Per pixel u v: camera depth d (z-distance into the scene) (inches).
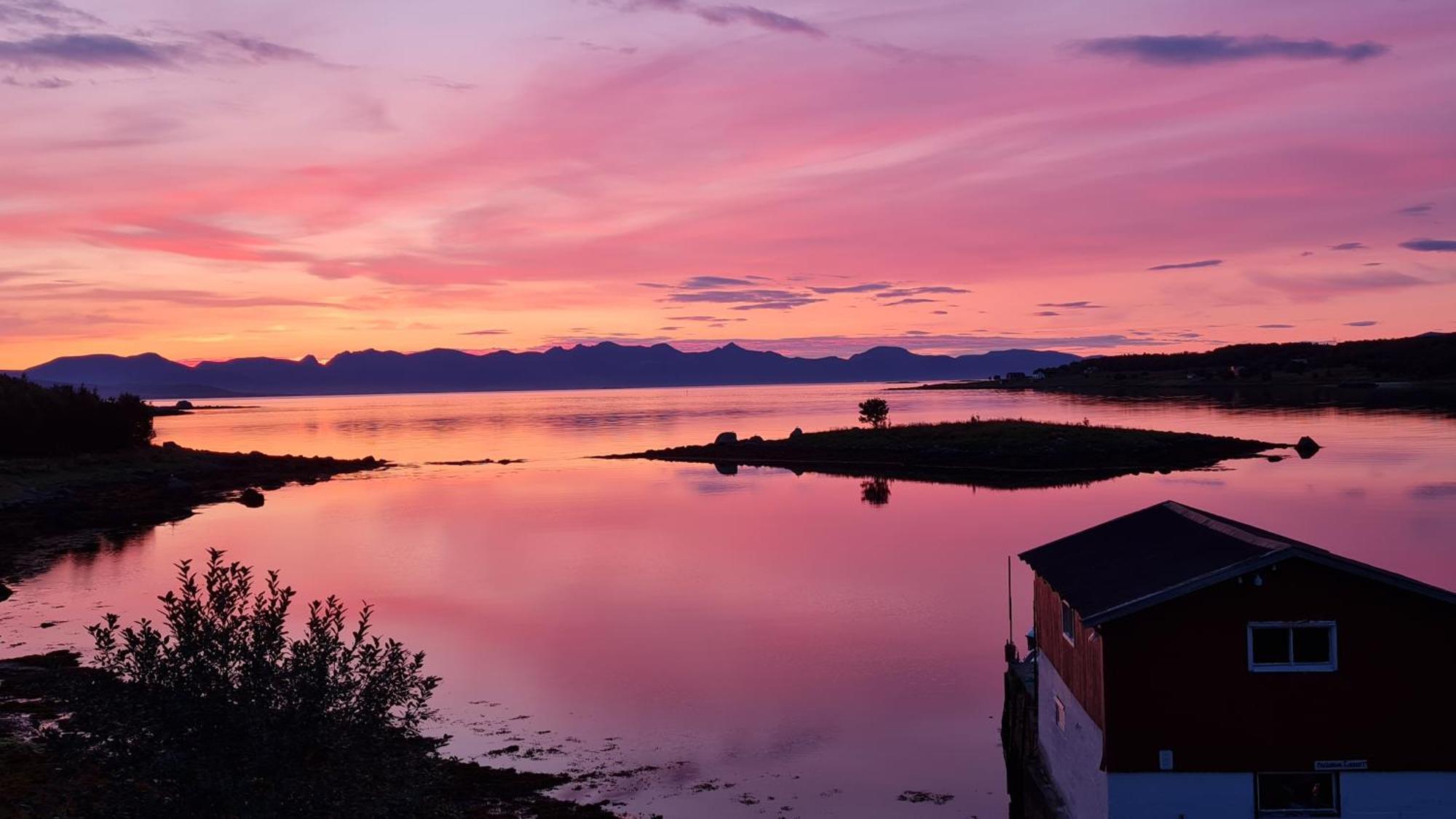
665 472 4128.9
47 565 2217.0
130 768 548.4
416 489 3673.7
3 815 778.8
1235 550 781.9
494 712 1198.3
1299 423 5231.3
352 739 595.8
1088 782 790.5
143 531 2731.3
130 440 4375.0
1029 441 4084.6
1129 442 3973.9
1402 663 711.7
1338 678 716.0
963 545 2262.6
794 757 1057.5
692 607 1721.2
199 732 554.9
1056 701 898.1
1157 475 3476.9
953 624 1576.0
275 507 3211.1
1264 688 719.7
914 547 2258.9
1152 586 762.8
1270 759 717.3
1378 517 2399.1
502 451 5502.0
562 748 1083.3
